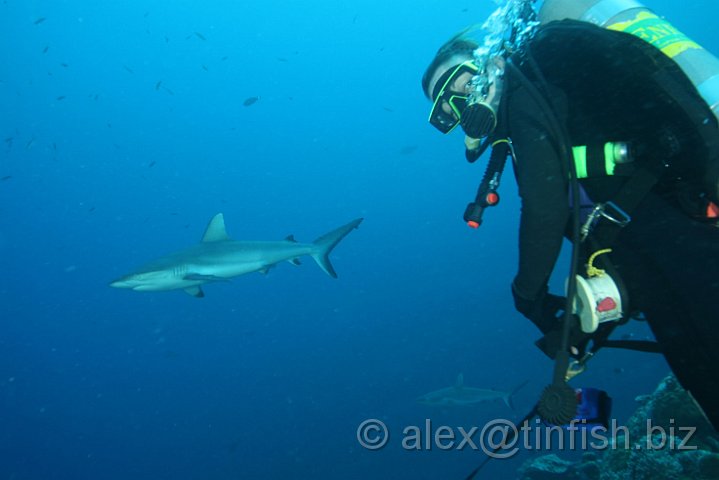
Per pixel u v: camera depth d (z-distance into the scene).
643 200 1.69
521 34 2.07
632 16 1.99
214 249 8.64
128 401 48.09
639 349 1.77
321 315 62.91
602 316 1.60
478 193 1.85
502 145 1.86
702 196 1.56
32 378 64.38
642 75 1.66
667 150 1.58
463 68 2.00
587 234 1.72
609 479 6.24
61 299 102.12
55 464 36.62
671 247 1.55
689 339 1.46
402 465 20.42
